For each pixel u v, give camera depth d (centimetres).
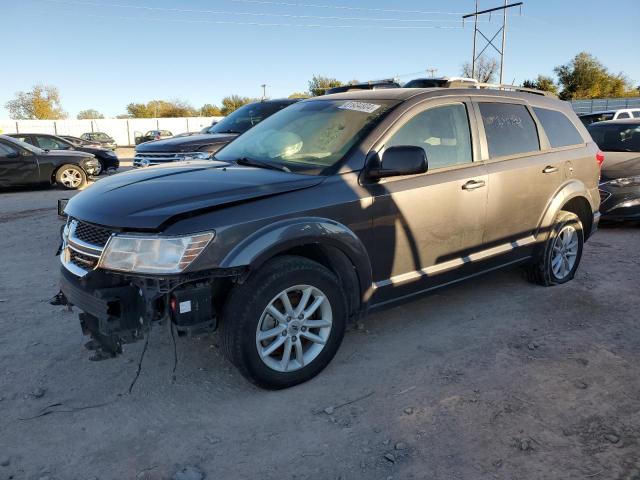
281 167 370
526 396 325
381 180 363
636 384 339
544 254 497
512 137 458
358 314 369
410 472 259
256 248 300
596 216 546
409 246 381
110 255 294
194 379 345
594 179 535
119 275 295
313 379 345
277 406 316
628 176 755
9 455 272
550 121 502
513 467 262
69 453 274
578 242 530
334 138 379
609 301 482
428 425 296
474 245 427
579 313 455
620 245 690
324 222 329
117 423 299
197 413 309
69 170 1338
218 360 369
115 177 376
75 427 295
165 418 304
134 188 331
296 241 316
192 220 291
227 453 274
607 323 434
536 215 476
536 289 512
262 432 291
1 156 1252
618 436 285
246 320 305
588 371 355
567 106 534
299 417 305
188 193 314
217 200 306
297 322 329
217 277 298
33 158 1288
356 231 348
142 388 334
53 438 286
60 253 360
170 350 382
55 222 854
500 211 439
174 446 280
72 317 441
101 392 330
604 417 303
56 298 354
